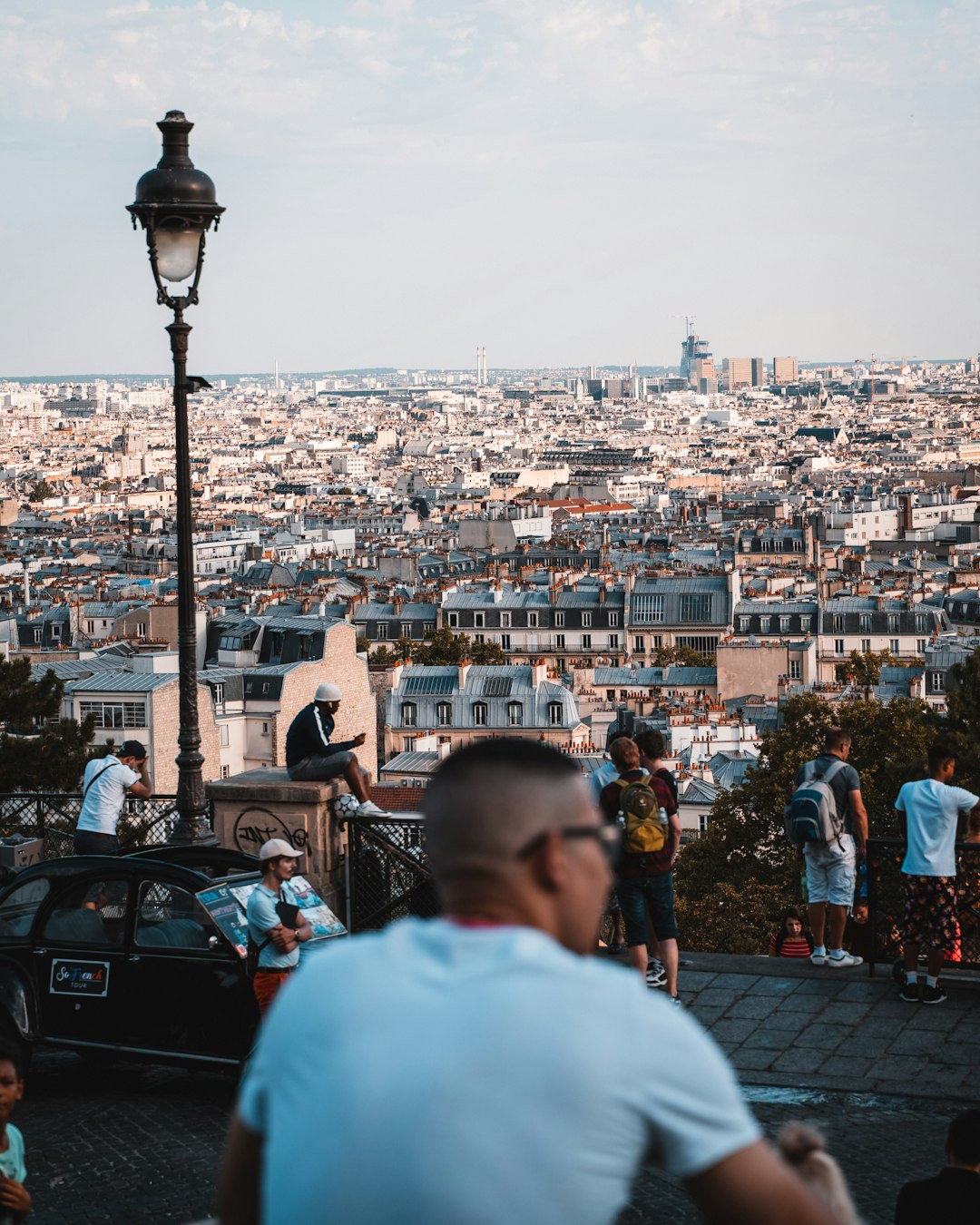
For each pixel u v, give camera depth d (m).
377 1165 7.93
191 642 37.16
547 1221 7.88
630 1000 8.32
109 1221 25.19
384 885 36.81
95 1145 28.61
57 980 32.06
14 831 48.75
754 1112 28.44
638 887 33.06
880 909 36.66
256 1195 8.69
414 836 36.47
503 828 8.94
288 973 29.73
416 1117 7.97
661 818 32.84
